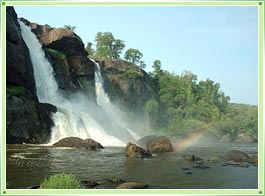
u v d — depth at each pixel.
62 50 72.50
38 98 58.41
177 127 96.19
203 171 23.72
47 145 38.88
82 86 74.50
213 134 94.19
